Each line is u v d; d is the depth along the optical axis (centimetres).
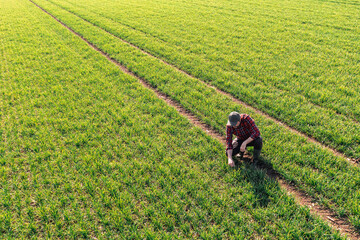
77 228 383
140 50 1227
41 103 775
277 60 995
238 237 353
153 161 514
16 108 759
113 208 410
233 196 427
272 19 1639
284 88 775
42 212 404
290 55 1044
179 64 1025
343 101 679
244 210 400
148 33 1480
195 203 416
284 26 1476
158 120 647
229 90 784
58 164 513
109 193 441
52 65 1087
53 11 2428
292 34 1320
